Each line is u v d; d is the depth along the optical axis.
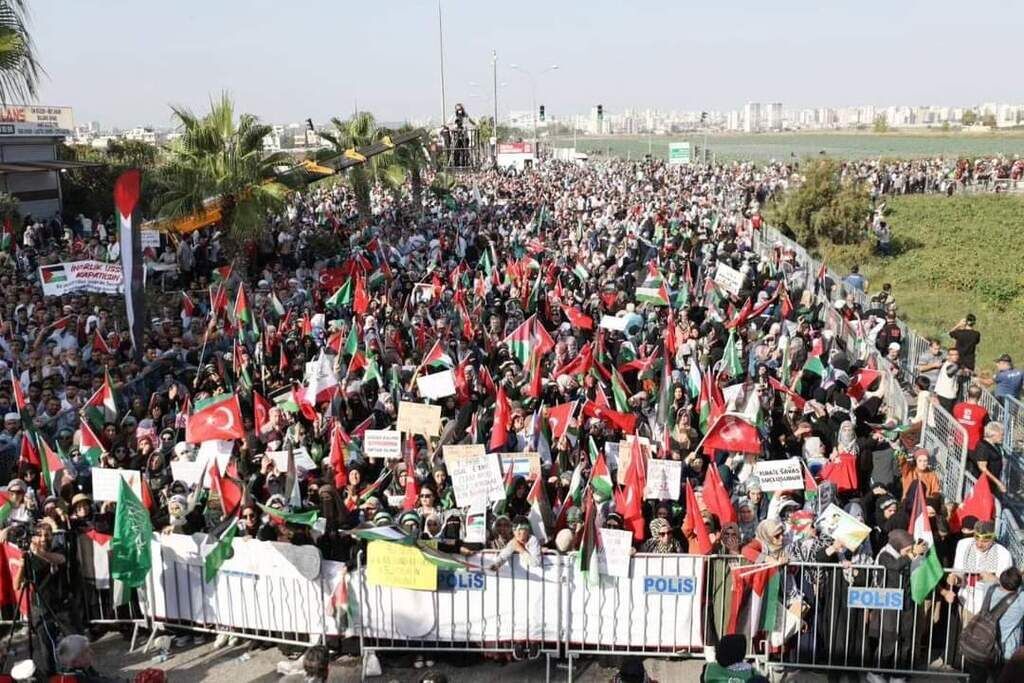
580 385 14.95
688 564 9.13
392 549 9.18
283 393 15.15
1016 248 38.47
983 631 8.16
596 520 9.72
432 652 9.55
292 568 9.40
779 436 13.55
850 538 9.02
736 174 69.44
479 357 16.72
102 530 9.84
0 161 40.62
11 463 12.65
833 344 19.03
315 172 29.94
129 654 9.66
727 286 21.02
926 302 30.03
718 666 6.79
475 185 64.69
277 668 9.33
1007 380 14.74
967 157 70.56
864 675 9.18
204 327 19.56
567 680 9.14
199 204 24.73
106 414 13.18
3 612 9.92
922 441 13.80
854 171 60.41
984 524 8.78
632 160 107.94
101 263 18.12
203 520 10.36
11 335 18.47
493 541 9.73
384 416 14.14
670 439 12.00
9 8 15.05
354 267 23.77
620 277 25.61
